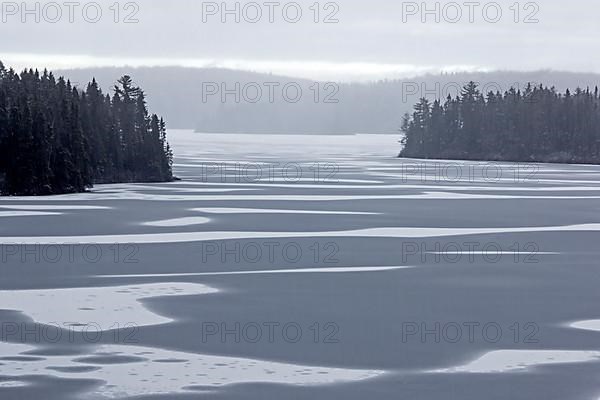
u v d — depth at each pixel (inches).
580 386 1094.4
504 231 2444.6
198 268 1818.4
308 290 1612.9
